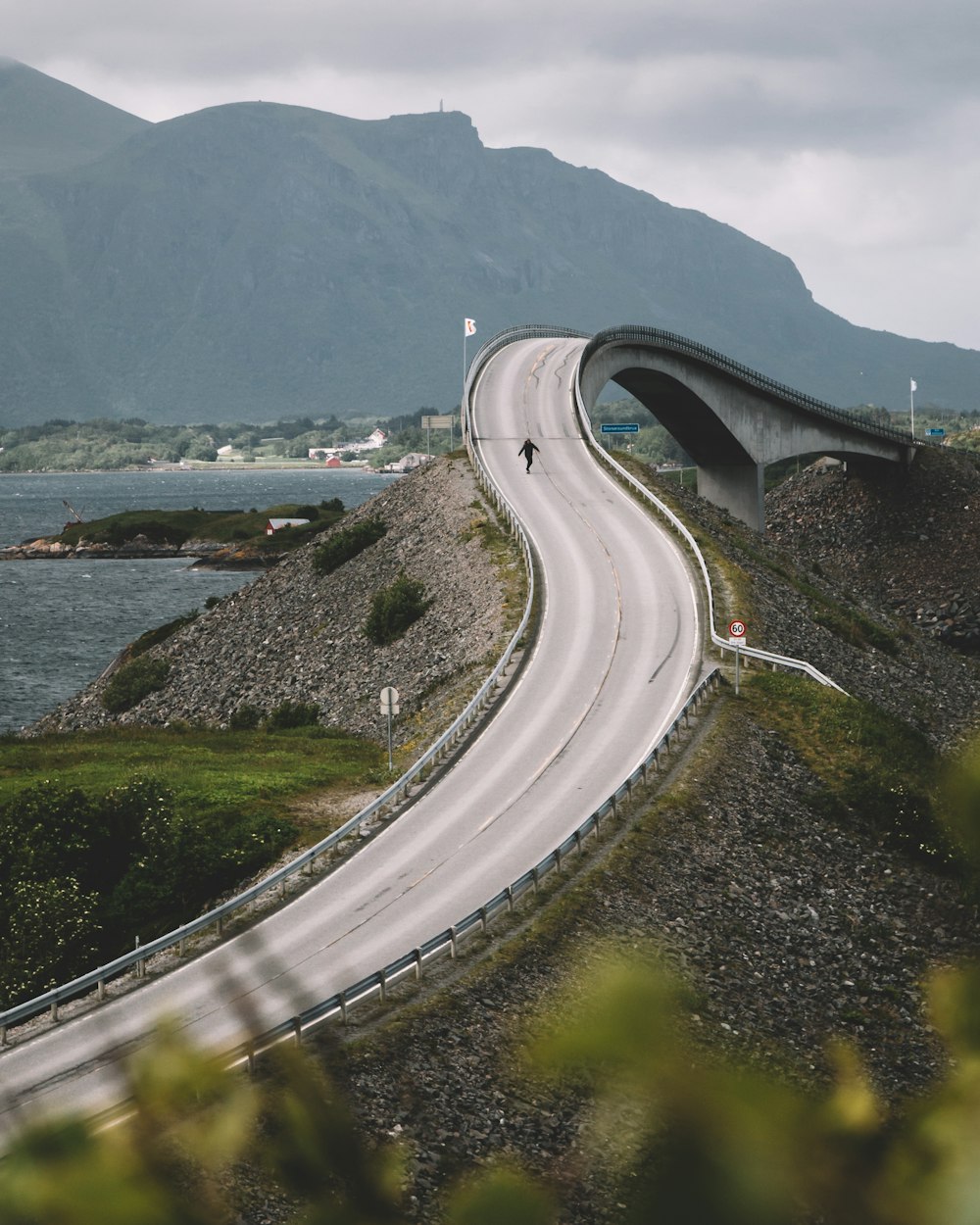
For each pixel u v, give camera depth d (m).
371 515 95.06
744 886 40.53
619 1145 2.14
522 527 79.38
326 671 72.69
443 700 59.06
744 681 57.31
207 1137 2.40
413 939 34.06
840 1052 2.20
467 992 30.69
